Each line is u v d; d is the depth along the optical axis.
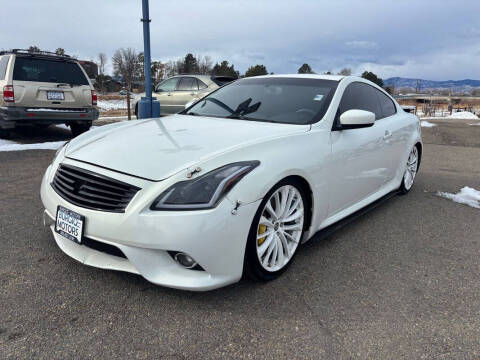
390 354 1.93
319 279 2.62
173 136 2.67
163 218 2.03
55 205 2.42
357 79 3.77
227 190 2.12
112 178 2.20
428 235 3.52
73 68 7.80
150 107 7.91
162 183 2.11
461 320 2.23
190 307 2.22
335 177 2.98
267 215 2.46
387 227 3.69
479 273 2.82
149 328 2.03
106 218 2.13
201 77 10.34
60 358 1.79
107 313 2.13
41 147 6.91
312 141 2.79
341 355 1.91
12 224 3.29
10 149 6.62
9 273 2.49
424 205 4.43
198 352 1.88
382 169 3.86
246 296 2.37
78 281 2.43
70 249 2.48
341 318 2.20
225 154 2.28
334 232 3.51
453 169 6.61
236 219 2.13
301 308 2.27
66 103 7.59
